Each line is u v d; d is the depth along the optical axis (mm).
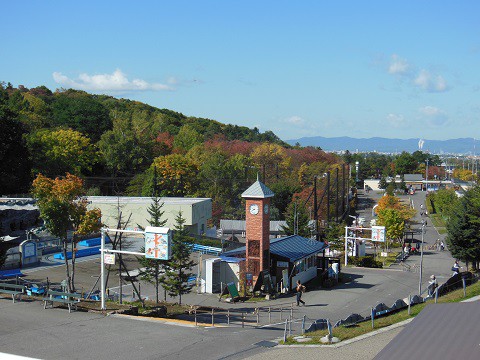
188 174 93688
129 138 105062
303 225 66938
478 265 57219
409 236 95250
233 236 70750
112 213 68750
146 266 36062
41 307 27344
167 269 36469
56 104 134625
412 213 103188
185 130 145000
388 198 102188
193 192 94688
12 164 65625
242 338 23391
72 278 36438
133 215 68500
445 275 55000
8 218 64938
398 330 23219
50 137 89938
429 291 36531
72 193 36406
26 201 70375
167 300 39281
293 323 30453
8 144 65188
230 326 27453
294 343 22125
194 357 20031
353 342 21641
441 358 13492
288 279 44500
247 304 39125
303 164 134500
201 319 30672
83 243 58906
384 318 26734
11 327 23500
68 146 90438
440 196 132500
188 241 37594
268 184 105125
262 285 42656
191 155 116562
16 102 124125
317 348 20953
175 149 129000
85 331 23250
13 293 28094
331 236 72062
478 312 16719
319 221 88938
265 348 21516
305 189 104125
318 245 52281
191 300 40156
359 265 61625
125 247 49125
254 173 111625
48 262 51562
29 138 87875
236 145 150875
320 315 35094
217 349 21203
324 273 48406
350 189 147125
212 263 43344
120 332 23281
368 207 147750
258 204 42812
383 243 81625
